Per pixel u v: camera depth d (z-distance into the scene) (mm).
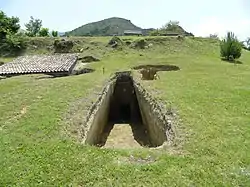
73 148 10398
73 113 14289
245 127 12070
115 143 17578
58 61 31719
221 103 15289
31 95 17766
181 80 21438
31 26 61031
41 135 11586
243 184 8094
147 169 8883
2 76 27469
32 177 8547
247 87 19172
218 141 10742
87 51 40750
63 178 8484
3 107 15492
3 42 44625
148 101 17359
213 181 8219
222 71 25828
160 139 13852
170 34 53969
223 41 37219
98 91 18766
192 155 9742
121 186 8086
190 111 14016
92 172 8766
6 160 9539
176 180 8281
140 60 32969
